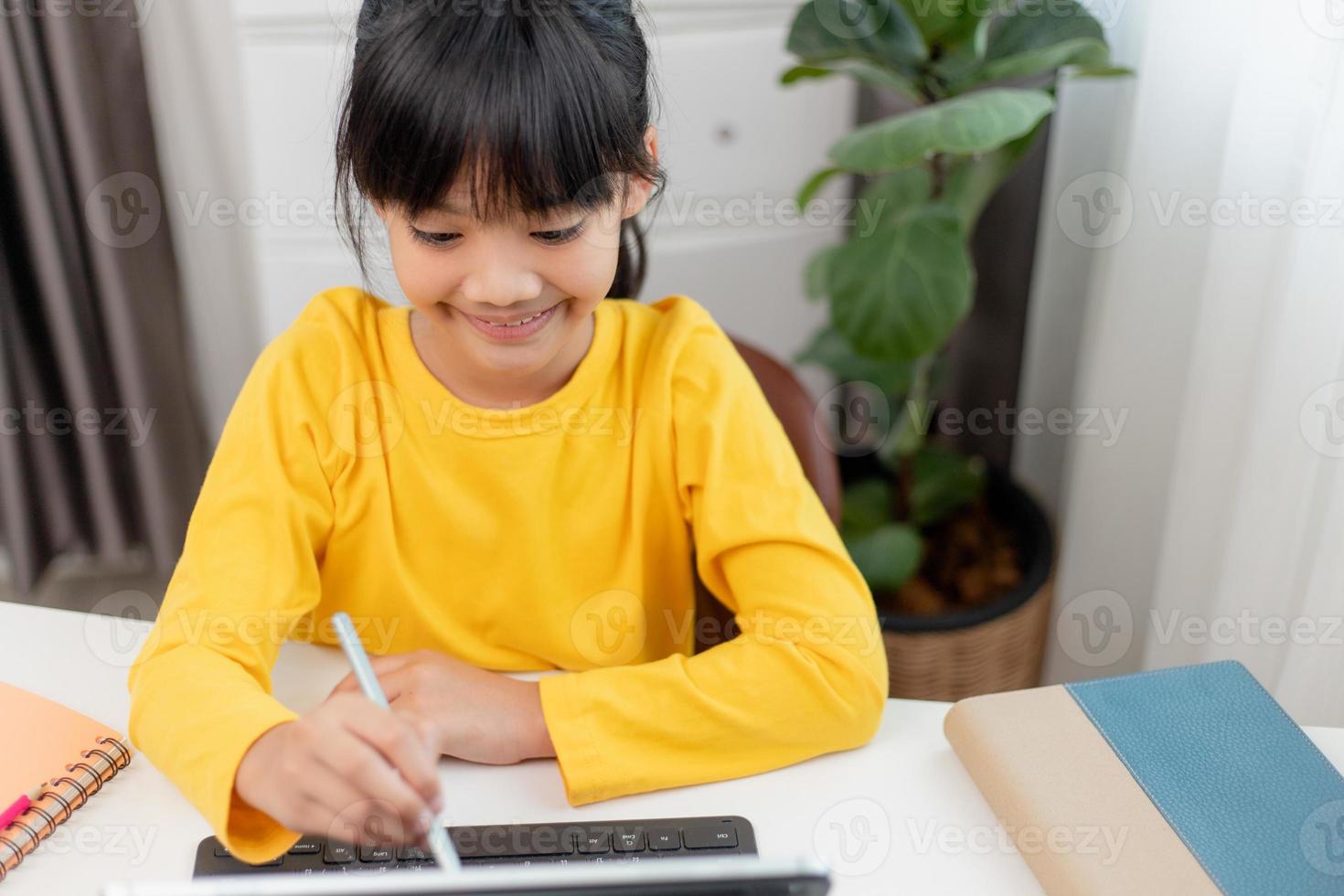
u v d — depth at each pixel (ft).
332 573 3.02
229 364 6.49
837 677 2.60
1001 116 3.70
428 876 1.69
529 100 2.26
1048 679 5.31
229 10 5.66
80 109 5.29
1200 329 4.00
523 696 2.56
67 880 2.19
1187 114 4.11
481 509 2.97
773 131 5.57
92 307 5.79
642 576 3.13
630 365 3.07
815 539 2.85
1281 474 3.63
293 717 2.36
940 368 5.46
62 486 6.07
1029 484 5.87
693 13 5.25
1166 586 4.28
